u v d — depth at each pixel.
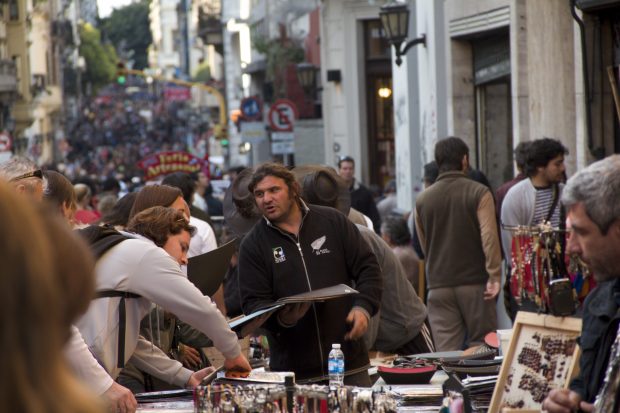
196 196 26.77
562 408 6.48
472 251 14.88
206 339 10.59
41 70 116.94
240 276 9.92
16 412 3.20
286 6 54.88
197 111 167.25
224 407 7.33
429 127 27.72
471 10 22.98
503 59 21.92
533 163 13.66
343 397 7.21
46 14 120.75
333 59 43.31
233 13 94.44
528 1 19.31
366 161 43.06
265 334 11.02
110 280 8.47
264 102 65.62
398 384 9.23
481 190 14.82
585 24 16.52
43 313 3.24
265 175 9.74
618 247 6.19
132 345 8.71
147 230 9.45
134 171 114.31
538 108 19.28
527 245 7.80
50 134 130.00
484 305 14.95
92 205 31.72
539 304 7.50
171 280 8.53
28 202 3.34
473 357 9.66
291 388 7.32
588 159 16.73
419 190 32.12
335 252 9.86
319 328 9.72
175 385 9.59
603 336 6.39
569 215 6.34
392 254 11.70
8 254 3.21
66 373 3.31
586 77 16.50
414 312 11.73
